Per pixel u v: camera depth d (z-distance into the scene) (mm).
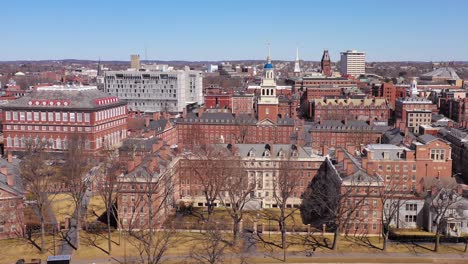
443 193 119500
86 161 160250
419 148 149500
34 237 112750
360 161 140250
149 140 171250
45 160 163375
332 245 109562
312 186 145125
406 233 116625
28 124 190500
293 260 102188
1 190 110625
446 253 106062
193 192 146250
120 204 119250
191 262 99625
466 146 171250
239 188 128625
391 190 119500
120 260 101062
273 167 146625
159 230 118625
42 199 109688
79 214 117250
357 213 117750
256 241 112875
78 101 189875
